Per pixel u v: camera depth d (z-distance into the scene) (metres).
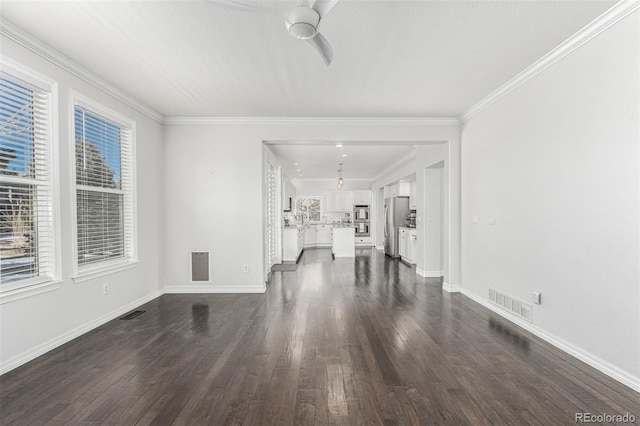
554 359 2.50
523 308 3.19
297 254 8.27
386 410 1.86
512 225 3.38
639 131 2.02
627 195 2.11
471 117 4.29
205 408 1.88
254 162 4.66
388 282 5.39
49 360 2.50
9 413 1.83
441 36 2.49
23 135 2.54
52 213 2.72
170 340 2.90
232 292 4.68
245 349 2.70
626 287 2.12
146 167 4.21
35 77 2.56
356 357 2.54
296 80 3.32
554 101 2.75
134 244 3.93
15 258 2.49
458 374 2.27
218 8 2.12
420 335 3.00
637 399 1.95
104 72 3.11
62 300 2.82
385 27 2.37
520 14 2.21
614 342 2.20
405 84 3.42
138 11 2.16
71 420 1.77
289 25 1.77
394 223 8.65
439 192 5.86
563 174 2.65
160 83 3.38
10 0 2.03
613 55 2.19
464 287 4.54
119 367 2.38
